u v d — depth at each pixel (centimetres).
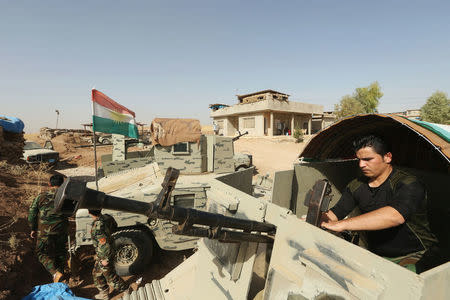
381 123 224
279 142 2492
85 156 1853
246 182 328
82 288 397
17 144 1184
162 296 265
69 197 87
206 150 538
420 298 94
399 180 154
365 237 181
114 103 552
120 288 369
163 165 502
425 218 151
